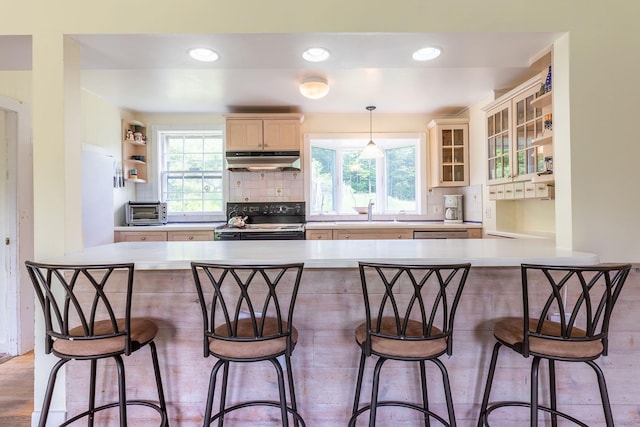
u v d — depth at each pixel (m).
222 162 4.28
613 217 1.60
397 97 3.57
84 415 1.47
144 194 4.20
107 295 1.63
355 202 4.48
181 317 1.63
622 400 1.62
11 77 2.46
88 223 2.93
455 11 1.58
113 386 1.66
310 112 4.13
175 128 4.19
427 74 2.94
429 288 1.61
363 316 1.62
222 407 1.44
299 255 1.51
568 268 1.21
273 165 3.83
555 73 1.69
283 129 3.87
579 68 1.59
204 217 4.27
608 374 1.63
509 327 1.44
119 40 1.63
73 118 1.65
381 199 4.48
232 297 1.62
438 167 3.98
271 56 1.81
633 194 1.60
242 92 3.39
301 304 1.62
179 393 1.64
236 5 1.57
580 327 1.62
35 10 1.58
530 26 1.59
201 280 1.62
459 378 1.63
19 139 2.51
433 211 4.29
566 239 1.64
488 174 3.29
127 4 1.57
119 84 3.14
